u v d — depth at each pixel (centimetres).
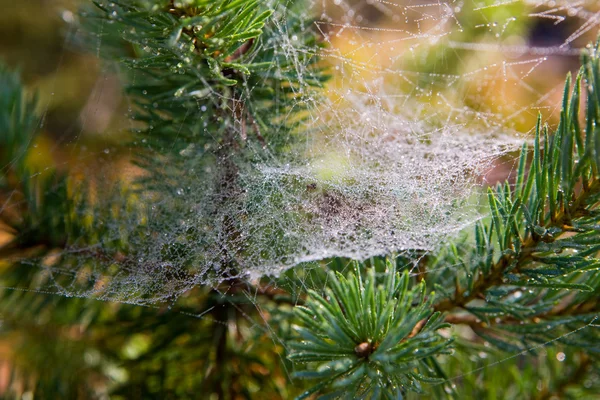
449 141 43
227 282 31
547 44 56
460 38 48
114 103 49
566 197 26
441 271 30
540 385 31
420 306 26
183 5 26
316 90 32
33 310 31
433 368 29
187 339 31
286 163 32
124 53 33
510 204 27
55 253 31
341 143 34
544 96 52
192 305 31
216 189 31
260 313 31
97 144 47
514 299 29
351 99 40
